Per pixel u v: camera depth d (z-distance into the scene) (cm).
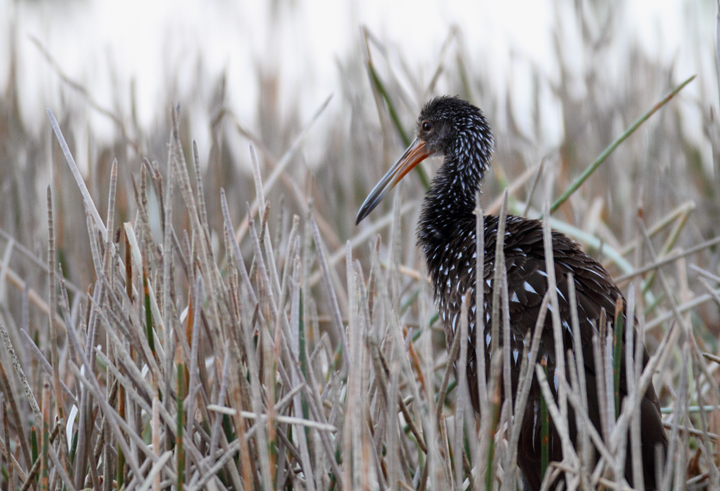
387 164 1661
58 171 1489
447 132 1079
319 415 611
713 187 1789
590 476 560
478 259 601
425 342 593
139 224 723
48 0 1978
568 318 734
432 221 1003
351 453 593
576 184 1053
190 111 1811
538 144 1700
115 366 688
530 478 725
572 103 1770
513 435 587
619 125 1758
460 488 581
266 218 695
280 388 691
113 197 678
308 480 611
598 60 1811
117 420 604
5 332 686
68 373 959
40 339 1163
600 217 1569
